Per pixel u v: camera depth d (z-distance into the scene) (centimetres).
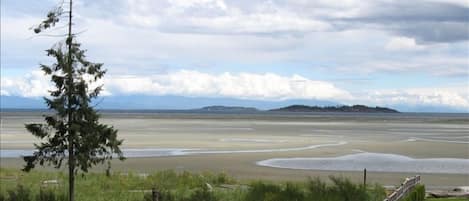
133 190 2278
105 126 1377
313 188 1908
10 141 5819
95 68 1378
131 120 15462
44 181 2500
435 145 5850
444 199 2219
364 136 7675
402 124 13800
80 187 2270
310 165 3891
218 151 4925
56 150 1359
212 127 10650
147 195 1758
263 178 3181
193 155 4534
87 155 1350
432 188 2803
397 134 8325
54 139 1351
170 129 9462
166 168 3656
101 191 2197
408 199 1875
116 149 1391
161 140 6316
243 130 9325
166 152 4778
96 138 1351
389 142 6334
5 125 10512
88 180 2530
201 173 3008
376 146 5675
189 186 2427
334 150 5128
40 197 1694
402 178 3238
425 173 3494
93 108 1373
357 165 3903
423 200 2166
